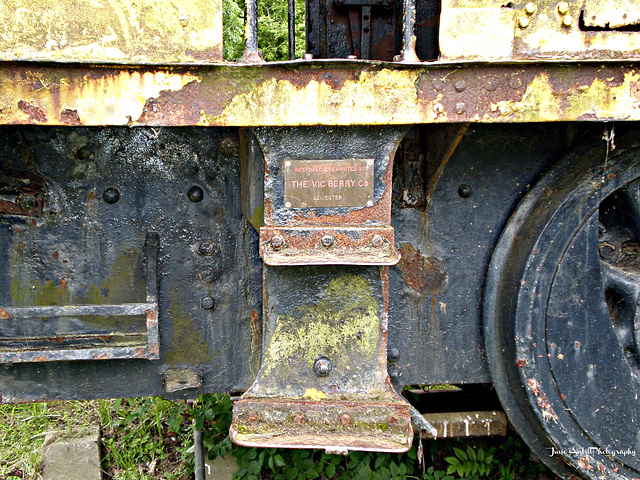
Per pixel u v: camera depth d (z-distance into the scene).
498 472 2.42
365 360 1.66
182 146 1.79
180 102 1.38
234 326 1.91
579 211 1.76
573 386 1.81
